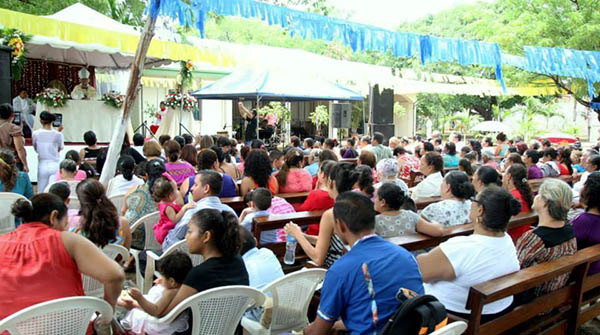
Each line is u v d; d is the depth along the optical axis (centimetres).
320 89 1228
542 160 846
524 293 316
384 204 363
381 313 218
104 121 1024
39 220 257
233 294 272
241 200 529
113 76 1400
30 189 517
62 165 555
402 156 852
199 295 262
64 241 249
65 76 1345
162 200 446
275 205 460
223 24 2280
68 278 247
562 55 758
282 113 1806
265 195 418
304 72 745
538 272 288
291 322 314
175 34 594
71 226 383
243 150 784
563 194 326
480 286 262
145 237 483
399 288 222
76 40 514
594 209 376
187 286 271
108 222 346
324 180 450
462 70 1617
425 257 284
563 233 331
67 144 991
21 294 238
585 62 778
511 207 280
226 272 279
